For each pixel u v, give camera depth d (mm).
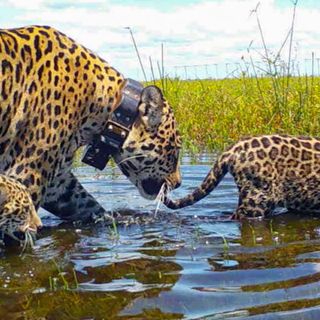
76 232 1897
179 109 3811
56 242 1784
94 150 2004
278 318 1202
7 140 1810
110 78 1964
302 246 1658
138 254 1625
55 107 1854
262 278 1405
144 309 1270
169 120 2041
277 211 2168
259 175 2082
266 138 2137
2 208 1725
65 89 1868
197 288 1360
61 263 1575
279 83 3338
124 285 1398
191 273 1455
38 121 1837
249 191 2082
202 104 3918
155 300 1308
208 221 1996
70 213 2072
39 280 1457
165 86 3945
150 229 1898
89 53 1953
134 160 2029
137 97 1979
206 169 2805
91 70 1927
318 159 2137
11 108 1787
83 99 1910
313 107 3260
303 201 2143
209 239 1757
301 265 1484
